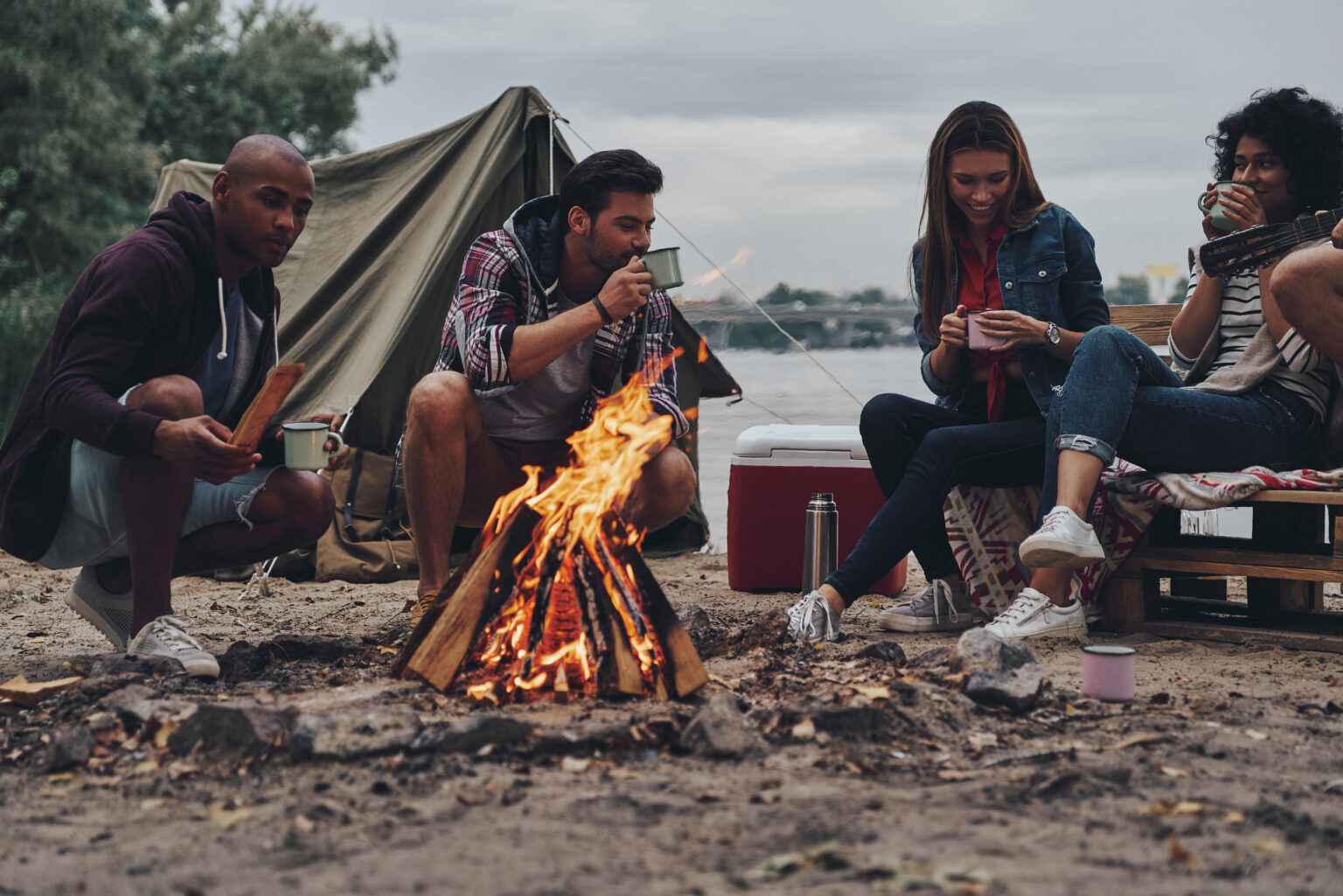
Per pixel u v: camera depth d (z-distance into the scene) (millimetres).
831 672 2748
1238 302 3725
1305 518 3564
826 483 4812
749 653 2990
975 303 3889
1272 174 3580
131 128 18453
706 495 8891
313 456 2945
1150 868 1616
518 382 3172
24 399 3006
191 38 22922
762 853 1674
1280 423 3553
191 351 3039
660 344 3455
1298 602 3740
